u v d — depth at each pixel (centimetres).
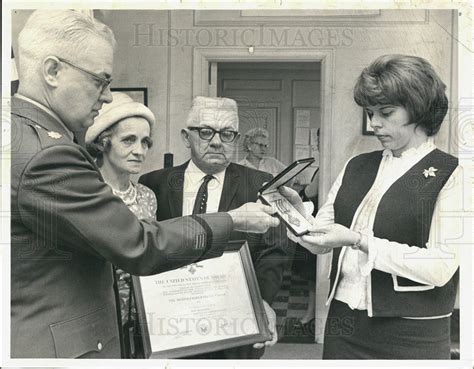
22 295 159
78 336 158
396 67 180
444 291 181
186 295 182
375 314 182
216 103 183
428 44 181
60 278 158
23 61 169
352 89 182
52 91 169
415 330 182
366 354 184
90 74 173
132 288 180
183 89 182
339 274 183
